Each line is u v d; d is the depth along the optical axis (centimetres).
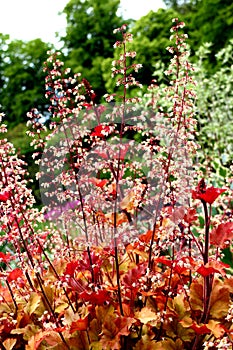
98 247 283
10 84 2303
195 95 289
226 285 288
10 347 284
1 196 271
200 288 288
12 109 2319
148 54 1468
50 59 289
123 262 306
